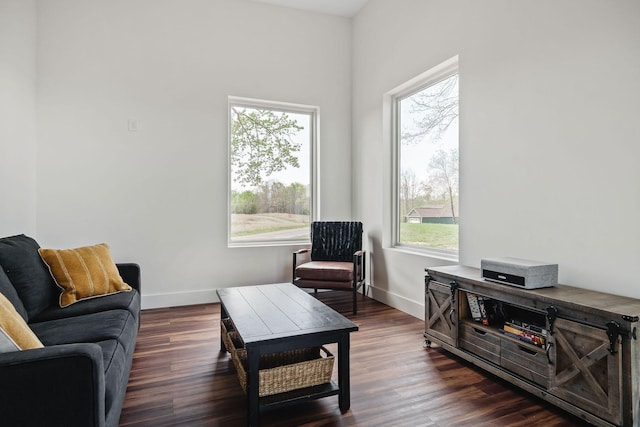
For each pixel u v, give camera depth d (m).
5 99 2.66
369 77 4.17
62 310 2.16
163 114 3.77
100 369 1.17
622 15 1.88
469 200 2.86
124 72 3.63
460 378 2.20
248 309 2.15
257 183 4.30
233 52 4.03
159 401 1.93
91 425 1.13
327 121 4.45
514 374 2.04
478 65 2.77
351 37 4.51
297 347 1.76
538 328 1.96
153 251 3.73
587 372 1.65
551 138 2.24
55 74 3.41
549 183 2.26
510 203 2.52
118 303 2.30
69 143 3.45
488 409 1.86
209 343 2.76
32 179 3.24
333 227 4.13
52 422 1.10
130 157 3.65
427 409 1.87
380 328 3.12
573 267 2.12
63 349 1.14
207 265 3.93
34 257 2.25
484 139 2.72
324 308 2.17
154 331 3.02
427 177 3.52
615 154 1.92
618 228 1.91
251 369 1.68
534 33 2.34
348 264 3.80
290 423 1.75
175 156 3.81
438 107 3.38
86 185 3.51
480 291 2.24
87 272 2.43
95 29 3.54
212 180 3.95
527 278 1.98
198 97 3.89
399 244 3.95
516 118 2.47
